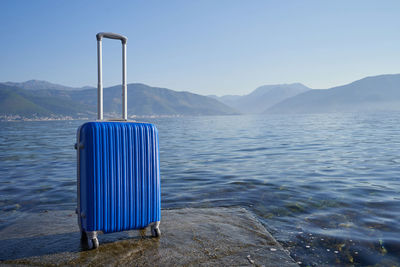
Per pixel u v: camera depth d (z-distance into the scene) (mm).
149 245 2746
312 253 2777
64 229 3246
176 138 21266
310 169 7844
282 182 6266
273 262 2459
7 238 2969
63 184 6305
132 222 2789
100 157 2625
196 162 9562
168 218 3623
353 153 11023
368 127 30516
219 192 5484
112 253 2574
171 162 9617
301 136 20641
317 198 4930
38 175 7375
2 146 15953
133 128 2801
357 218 3852
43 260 2451
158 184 2943
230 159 10164
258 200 4859
